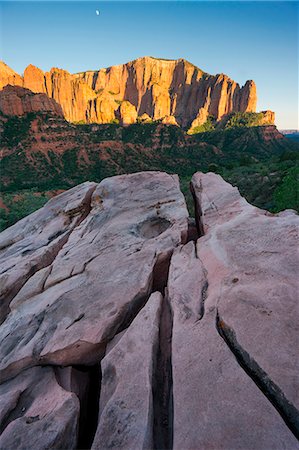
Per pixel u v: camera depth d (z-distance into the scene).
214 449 3.81
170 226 10.95
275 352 4.80
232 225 9.50
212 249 8.49
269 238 8.10
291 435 3.76
